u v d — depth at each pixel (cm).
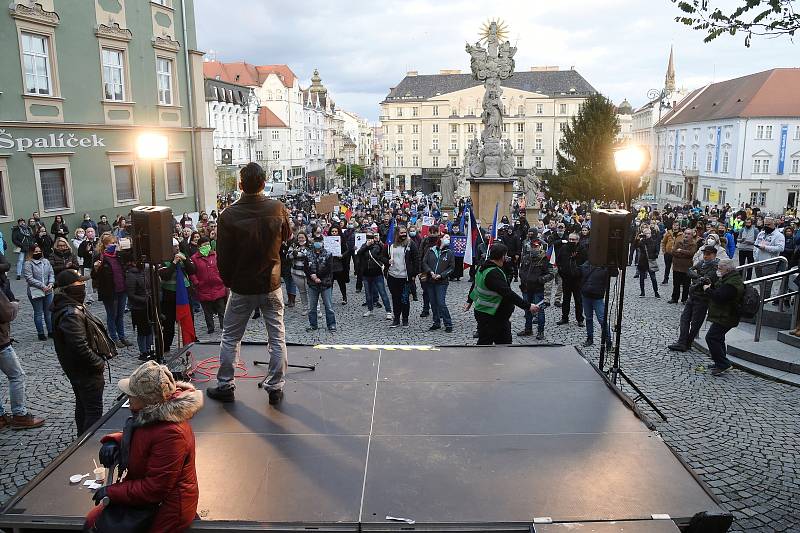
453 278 1880
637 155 748
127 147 2480
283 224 500
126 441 338
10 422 769
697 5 675
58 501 377
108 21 2347
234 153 7181
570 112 9681
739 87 7194
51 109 2119
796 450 696
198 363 622
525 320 1302
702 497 381
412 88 10519
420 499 376
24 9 1978
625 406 511
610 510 366
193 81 2886
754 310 926
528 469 411
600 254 732
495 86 3075
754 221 2023
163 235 616
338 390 544
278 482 394
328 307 1258
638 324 1314
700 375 964
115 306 1112
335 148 12144
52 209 2147
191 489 347
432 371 594
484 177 3081
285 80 9194
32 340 1165
